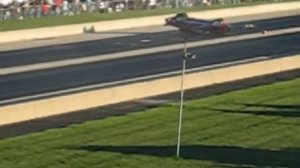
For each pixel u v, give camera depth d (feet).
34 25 178.81
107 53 149.18
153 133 80.48
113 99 96.89
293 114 91.45
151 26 196.03
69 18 193.36
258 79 119.03
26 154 71.00
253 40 169.48
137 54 147.43
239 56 143.74
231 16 219.61
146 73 123.54
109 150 72.64
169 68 129.08
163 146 74.69
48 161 68.64
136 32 184.55
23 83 113.70
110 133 80.33
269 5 236.22
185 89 107.65
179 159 69.36
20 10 197.88
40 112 87.66
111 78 118.42
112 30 188.14
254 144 76.23
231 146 75.15
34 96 102.27
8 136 78.43
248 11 226.58
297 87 112.27
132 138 78.13
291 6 243.81
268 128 83.61
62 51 152.97
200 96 103.60
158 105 96.43
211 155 71.20
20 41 168.45
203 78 111.34
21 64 134.62
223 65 130.93
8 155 70.49
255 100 100.89
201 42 164.04
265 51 151.23
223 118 88.58
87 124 84.48
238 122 86.48
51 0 206.90
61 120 86.53
